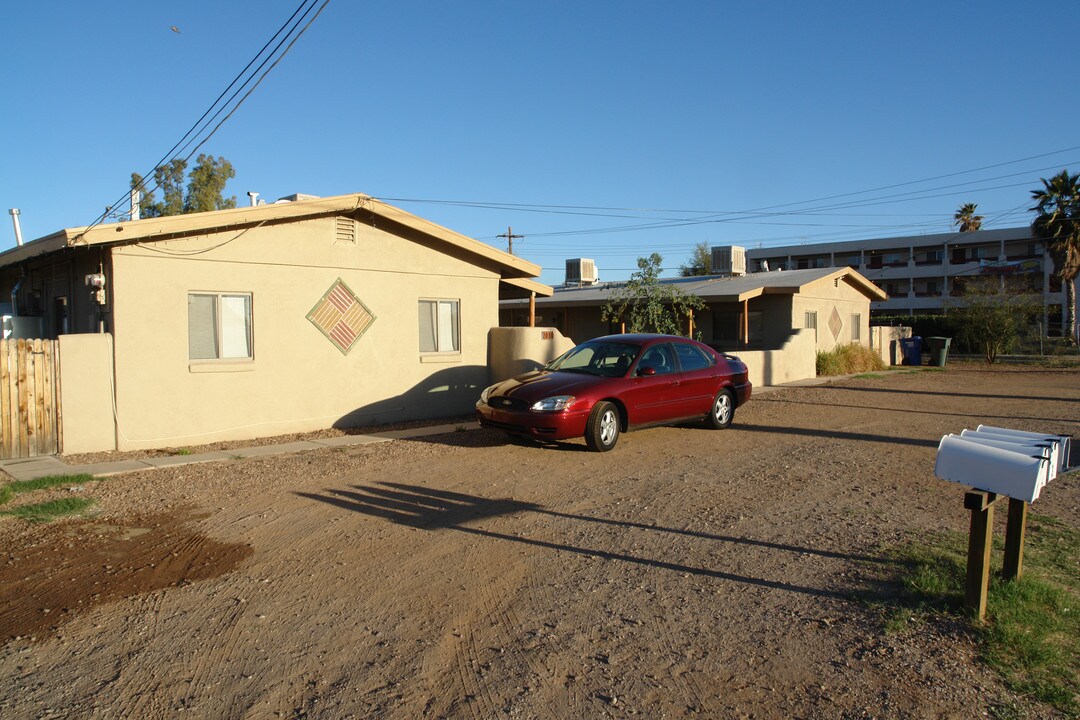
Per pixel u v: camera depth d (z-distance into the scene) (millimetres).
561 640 4508
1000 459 4391
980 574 4547
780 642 4445
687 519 6984
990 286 34094
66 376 10117
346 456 10117
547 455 10117
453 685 3988
